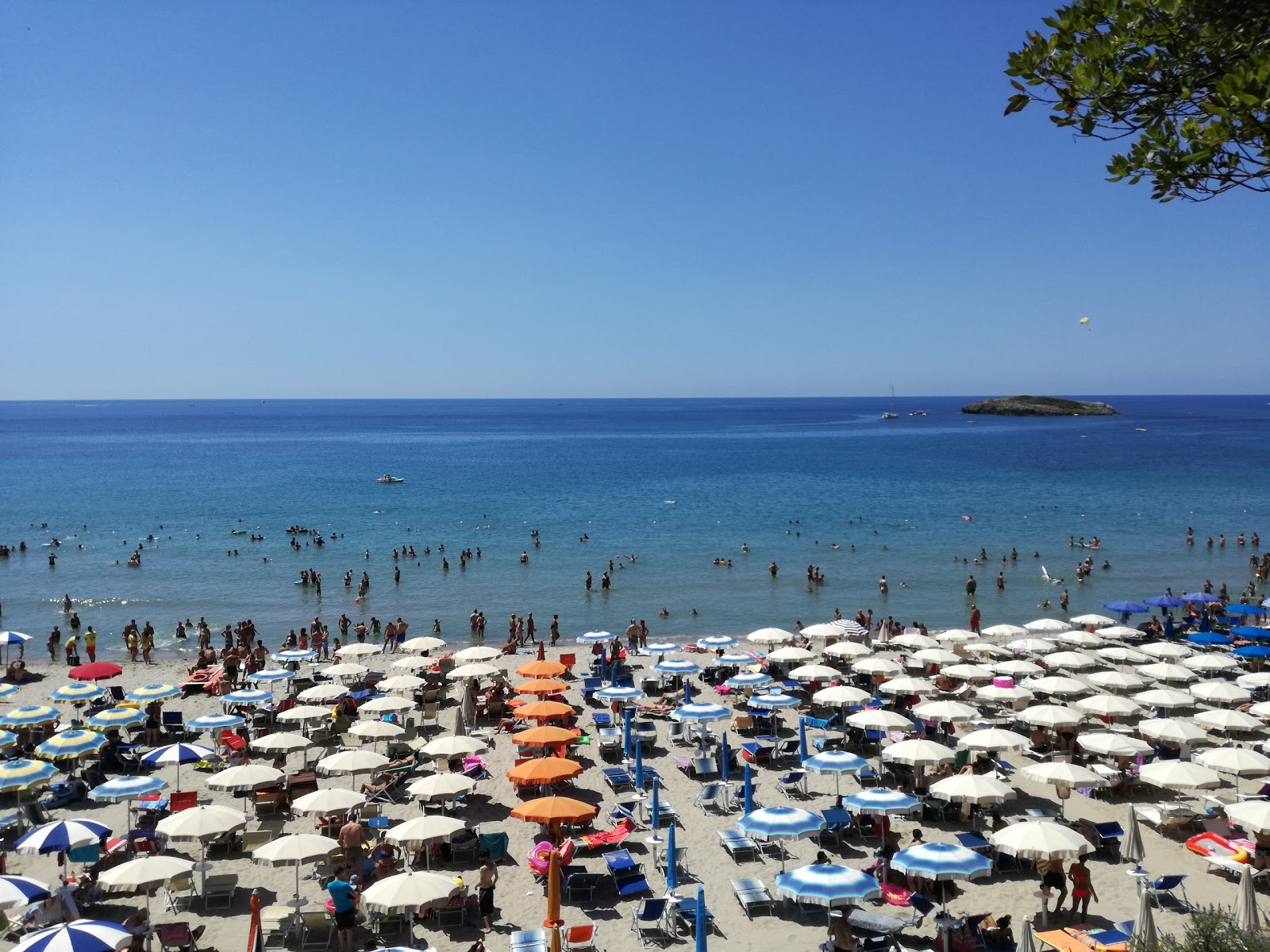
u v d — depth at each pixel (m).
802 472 123.00
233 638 42.38
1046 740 23.59
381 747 24.69
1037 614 46.06
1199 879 16.55
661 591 52.25
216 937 15.06
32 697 30.50
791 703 24.08
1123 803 20.19
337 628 44.72
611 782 21.59
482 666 28.67
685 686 28.53
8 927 14.43
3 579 56.28
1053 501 88.25
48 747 20.34
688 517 80.88
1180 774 18.09
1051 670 31.97
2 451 174.38
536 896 16.44
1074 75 7.25
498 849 17.42
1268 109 6.47
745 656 32.31
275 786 20.70
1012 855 16.25
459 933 15.21
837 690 25.12
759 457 152.25
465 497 97.25
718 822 19.55
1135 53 7.14
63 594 52.09
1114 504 86.00
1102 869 17.05
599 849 18.19
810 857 17.81
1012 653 32.22
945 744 23.91
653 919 14.73
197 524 78.00
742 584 53.91
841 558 61.38
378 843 17.58
